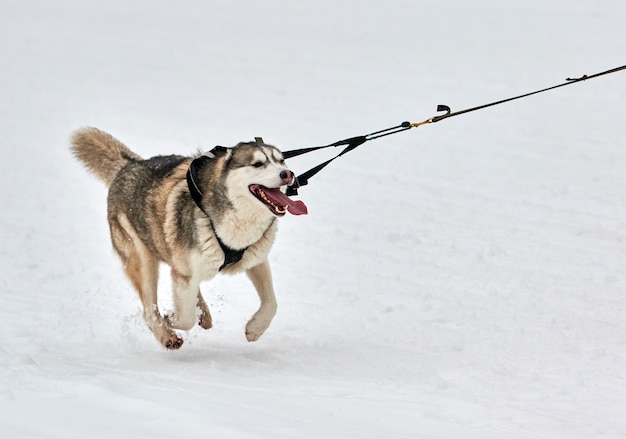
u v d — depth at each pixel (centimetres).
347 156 1894
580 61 2805
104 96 2708
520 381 745
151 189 864
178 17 4428
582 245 1246
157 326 857
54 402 504
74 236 1370
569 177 1631
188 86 2816
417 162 1817
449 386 728
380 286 1095
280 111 2391
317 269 1181
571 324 924
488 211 1446
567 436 591
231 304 1041
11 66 3262
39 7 4875
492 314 969
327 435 487
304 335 918
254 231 810
